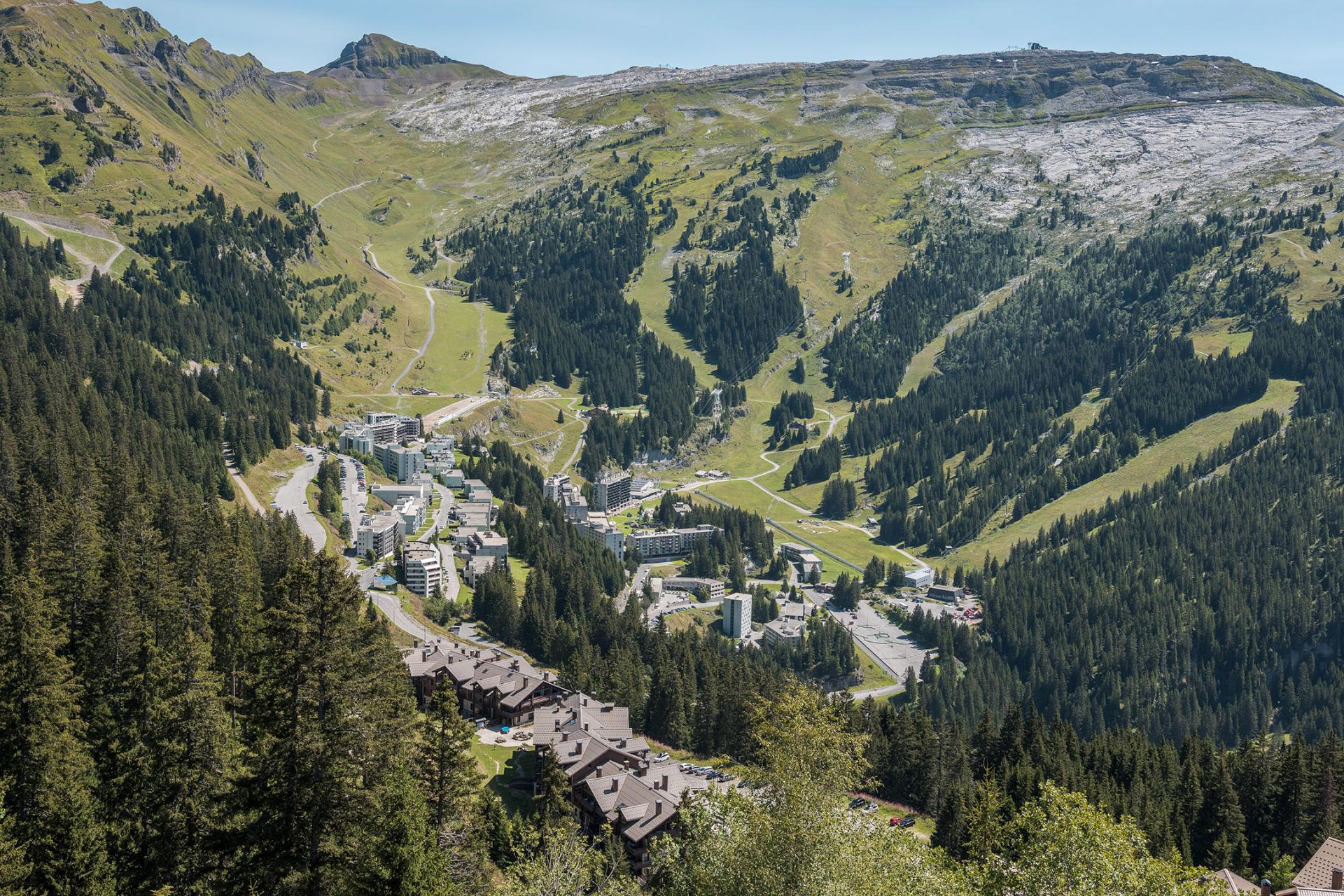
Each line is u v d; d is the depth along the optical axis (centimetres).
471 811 9206
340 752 6888
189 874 8025
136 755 9019
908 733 16288
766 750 7038
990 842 11506
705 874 6831
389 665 8075
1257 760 15600
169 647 11500
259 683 6956
